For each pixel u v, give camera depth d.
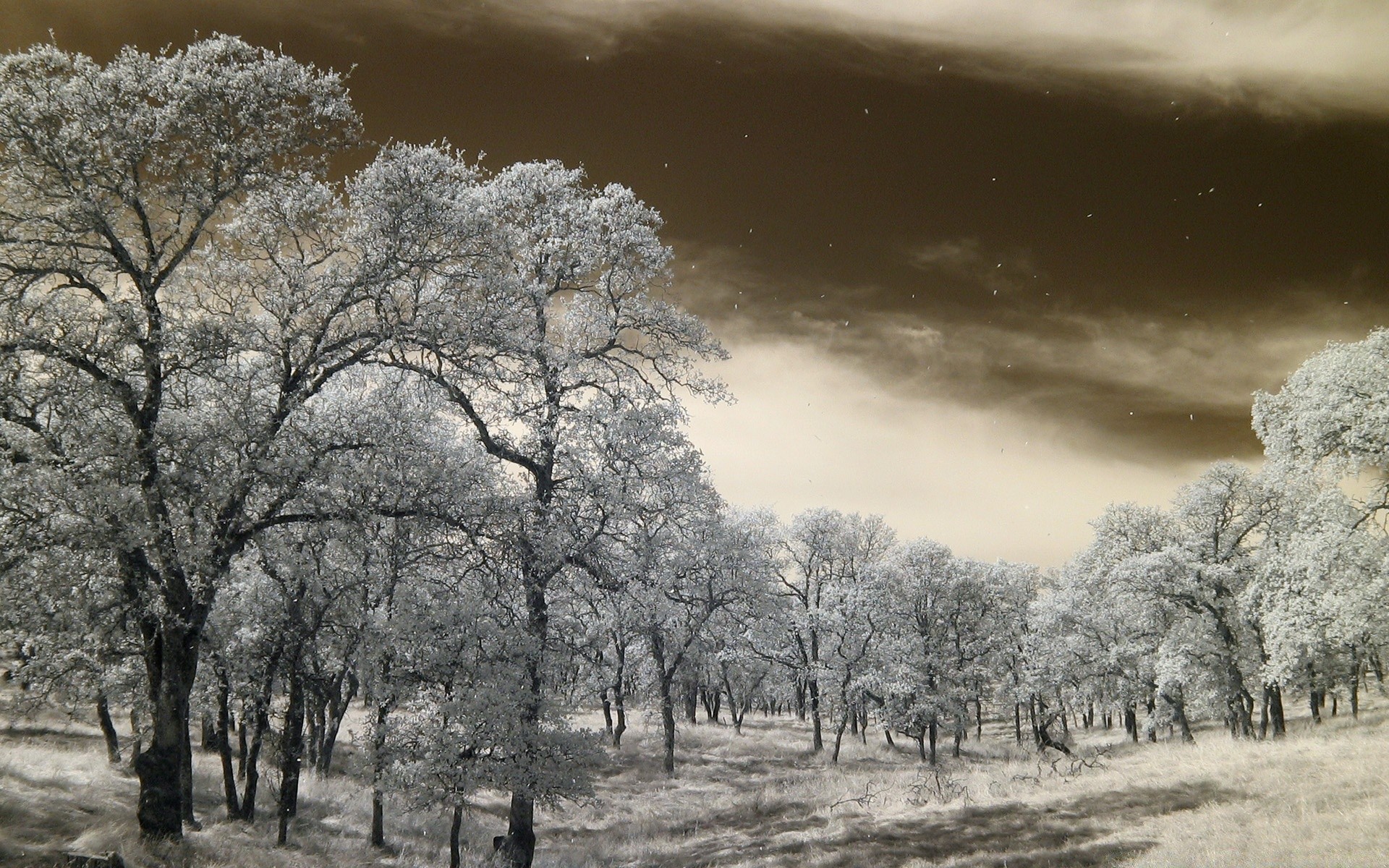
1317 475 29.11
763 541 38.91
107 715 25.20
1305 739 31.84
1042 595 61.34
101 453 14.33
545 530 20.02
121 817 17.44
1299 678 37.94
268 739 23.75
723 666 55.72
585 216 23.03
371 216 18.17
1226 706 42.97
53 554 14.85
